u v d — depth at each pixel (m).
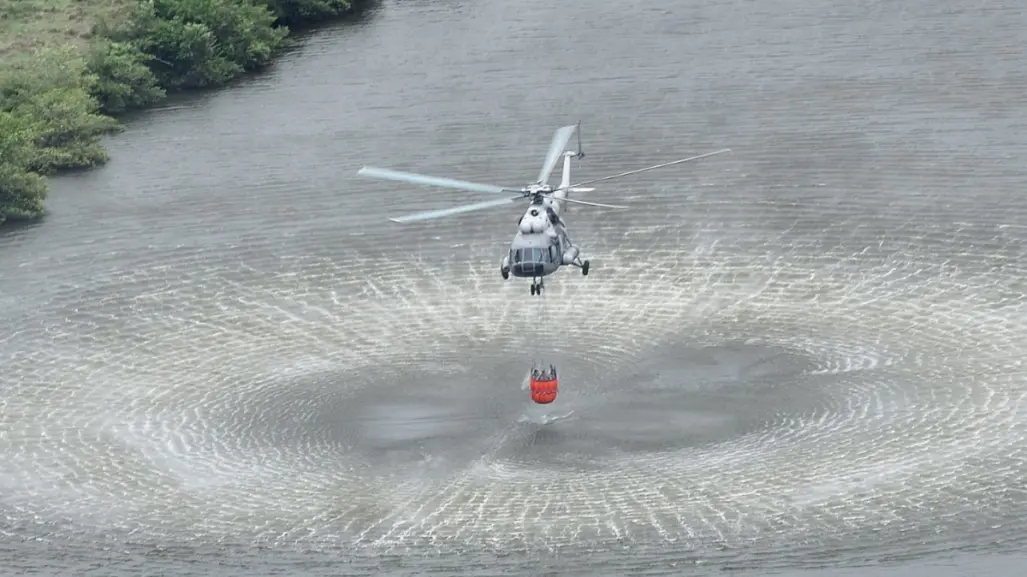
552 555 190.88
